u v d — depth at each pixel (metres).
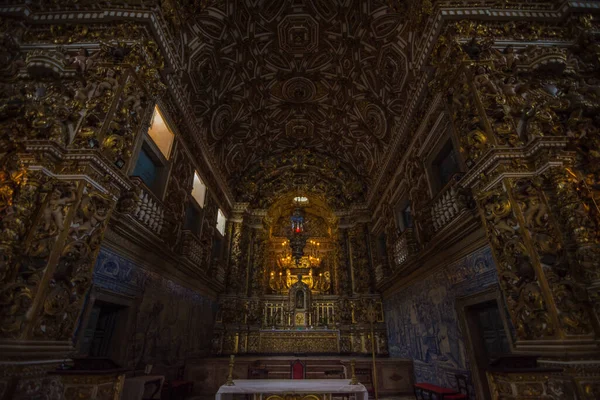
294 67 11.62
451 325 7.04
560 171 4.48
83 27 6.04
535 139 4.63
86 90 5.38
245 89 11.81
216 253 13.38
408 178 9.86
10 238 3.91
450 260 7.11
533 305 4.08
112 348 6.03
